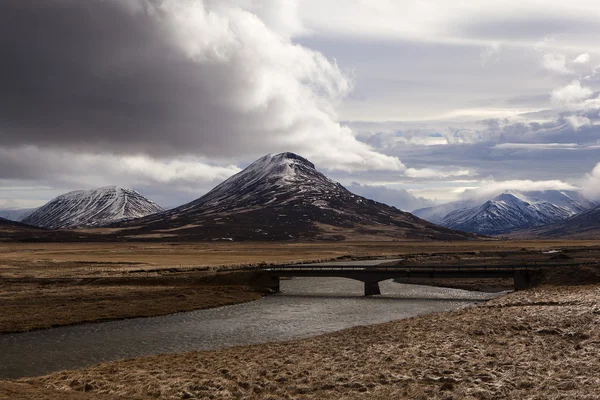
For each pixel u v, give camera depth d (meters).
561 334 44.44
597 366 32.62
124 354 48.81
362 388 30.22
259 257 194.12
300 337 55.62
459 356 37.19
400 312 73.81
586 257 163.88
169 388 31.28
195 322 67.12
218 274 107.19
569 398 26.38
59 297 86.31
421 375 32.38
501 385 29.17
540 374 31.45
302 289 108.62
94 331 61.16
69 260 165.25
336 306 81.56
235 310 78.50
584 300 65.69
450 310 71.81
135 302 82.38
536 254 199.25
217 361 39.56
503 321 52.03
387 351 40.19
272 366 36.81
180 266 136.12
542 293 78.62
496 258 180.75
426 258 188.62
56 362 46.09
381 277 97.88
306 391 30.39
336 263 167.75
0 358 47.59
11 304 79.81
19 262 153.62
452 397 27.59
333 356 39.56
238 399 29.42
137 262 156.38
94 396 29.67
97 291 93.50
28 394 29.80
